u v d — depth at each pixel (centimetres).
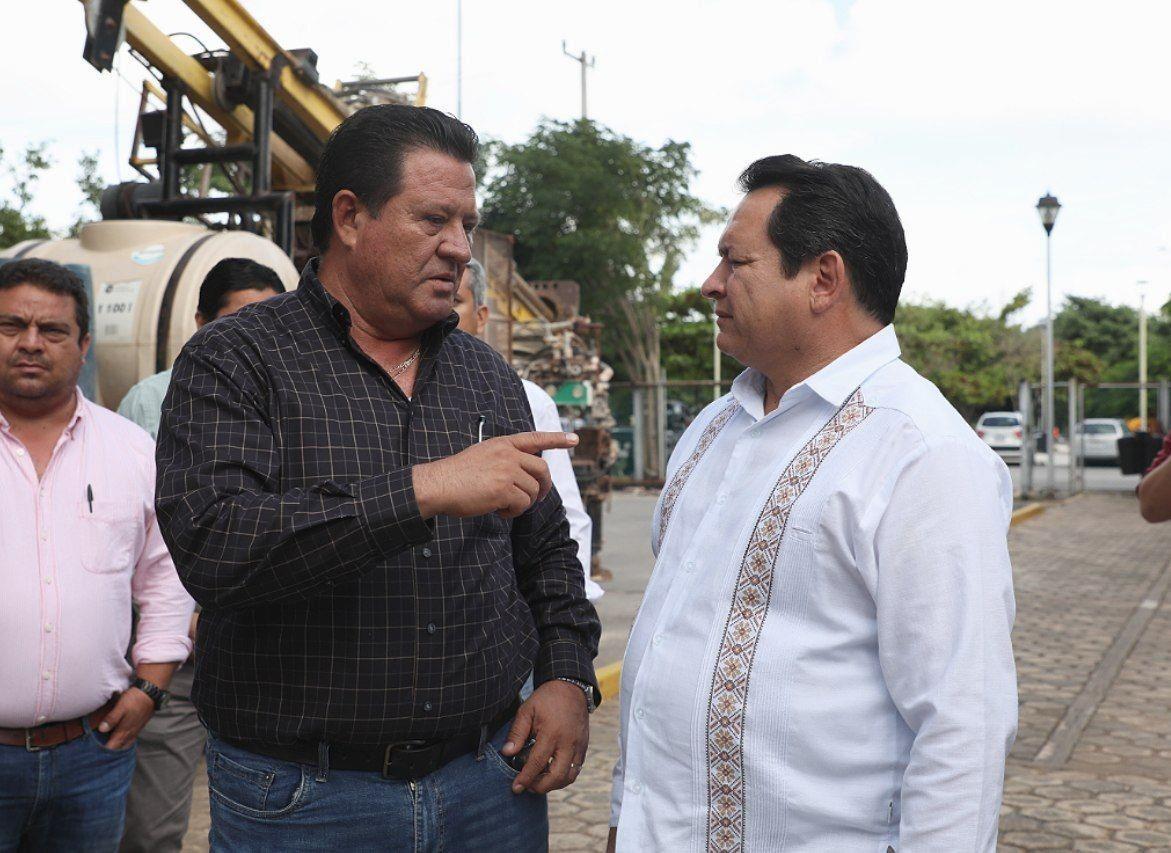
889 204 186
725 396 218
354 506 170
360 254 197
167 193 817
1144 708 627
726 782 175
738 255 187
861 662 172
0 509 262
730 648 176
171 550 181
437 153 195
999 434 3189
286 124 905
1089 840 433
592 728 588
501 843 212
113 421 291
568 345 1143
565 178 2983
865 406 177
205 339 195
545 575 229
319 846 193
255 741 193
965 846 157
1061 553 1343
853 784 170
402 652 192
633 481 2242
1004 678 163
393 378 207
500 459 173
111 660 276
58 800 272
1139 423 2417
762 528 177
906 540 165
